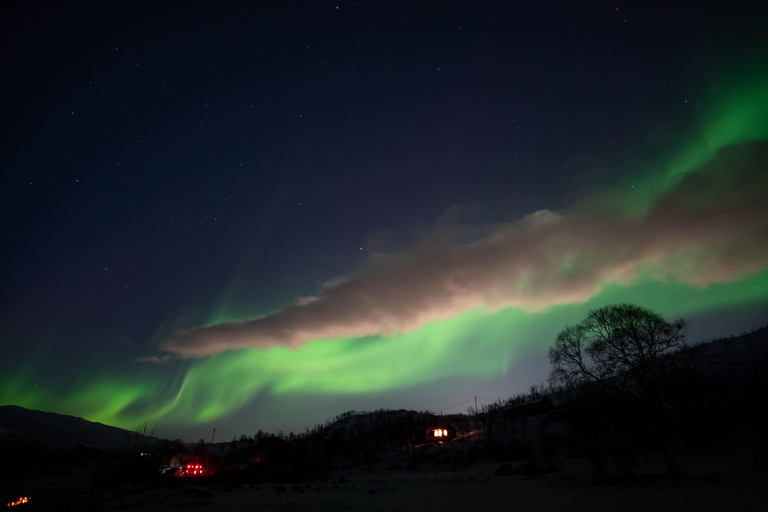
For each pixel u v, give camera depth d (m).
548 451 55.91
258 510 21.17
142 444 26.73
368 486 33.50
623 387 30.28
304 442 57.66
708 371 60.69
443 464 67.56
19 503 30.53
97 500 27.14
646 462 36.50
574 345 33.25
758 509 16.41
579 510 19.64
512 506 21.52
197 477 48.41
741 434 38.59
